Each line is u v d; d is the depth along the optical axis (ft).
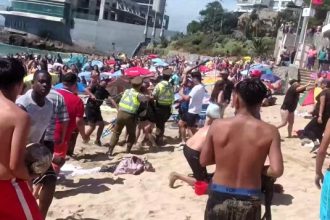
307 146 39.40
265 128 12.64
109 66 117.08
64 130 22.27
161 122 39.29
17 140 11.55
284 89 92.73
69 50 319.47
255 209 12.49
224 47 278.46
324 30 127.54
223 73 40.65
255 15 328.29
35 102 18.66
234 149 12.61
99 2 383.86
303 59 109.29
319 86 57.98
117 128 35.55
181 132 39.78
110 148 35.53
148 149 38.17
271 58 167.94
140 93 35.37
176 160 33.53
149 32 354.74
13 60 12.35
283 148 38.42
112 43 342.44
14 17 350.84
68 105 25.25
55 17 342.03
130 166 30.12
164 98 38.83
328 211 14.24
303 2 298.97
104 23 341.62
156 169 31.17
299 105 67.51
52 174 19.20
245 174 12.56
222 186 12.64
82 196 25.68
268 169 12.55
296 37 147.95
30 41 310.45
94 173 30.14
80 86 59.11
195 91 38.42
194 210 23.75
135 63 130.82
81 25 343.87
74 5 367.86
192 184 26.45
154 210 23.71
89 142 39.88
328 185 14.26
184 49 299.38
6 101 11.80
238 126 12.68
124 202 24.76
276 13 330.95
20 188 12.21
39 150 13.19
